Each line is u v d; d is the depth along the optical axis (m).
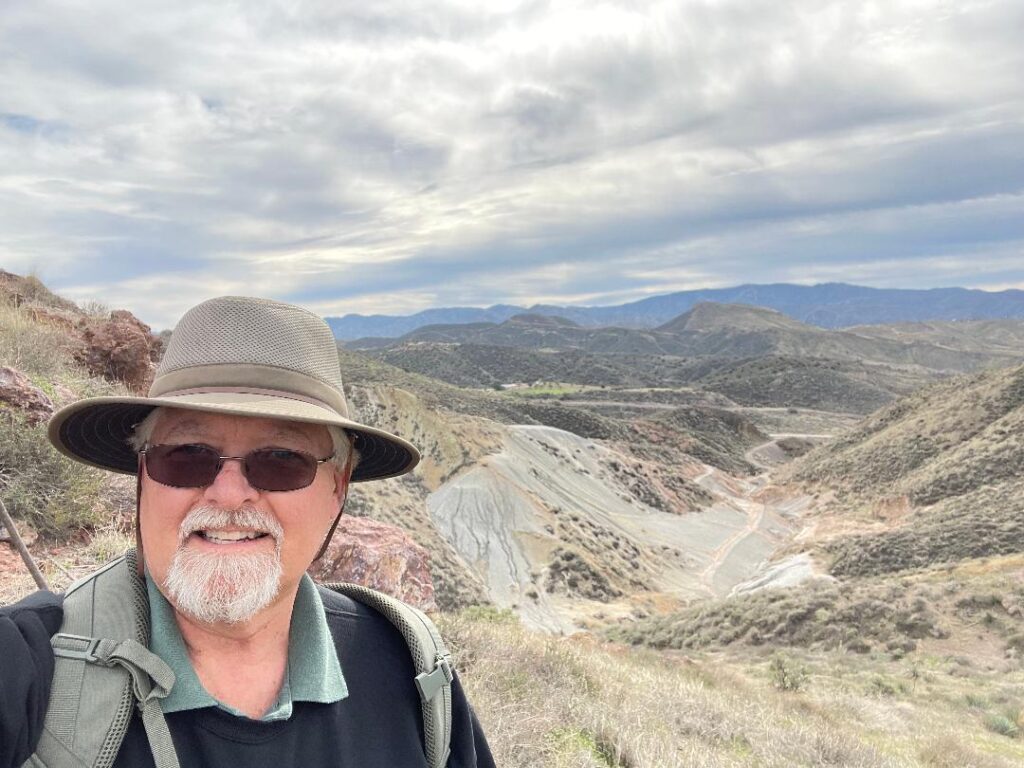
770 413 185.00
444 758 1.50
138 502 1.38
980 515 50.84
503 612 11.82
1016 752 13.89
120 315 12.72
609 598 57.19
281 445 1.35
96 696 1.08
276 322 1.38
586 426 119.12
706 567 69.62
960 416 83.44
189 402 1.23
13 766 1.01
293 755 1.25
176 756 1.13
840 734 9.64
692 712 8.59
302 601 1.43
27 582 4.57
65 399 8.05
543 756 5.18
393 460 1.71
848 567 50.09
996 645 25.36
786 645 28.00
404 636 1.51
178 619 1.30
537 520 68.12
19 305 12.54
